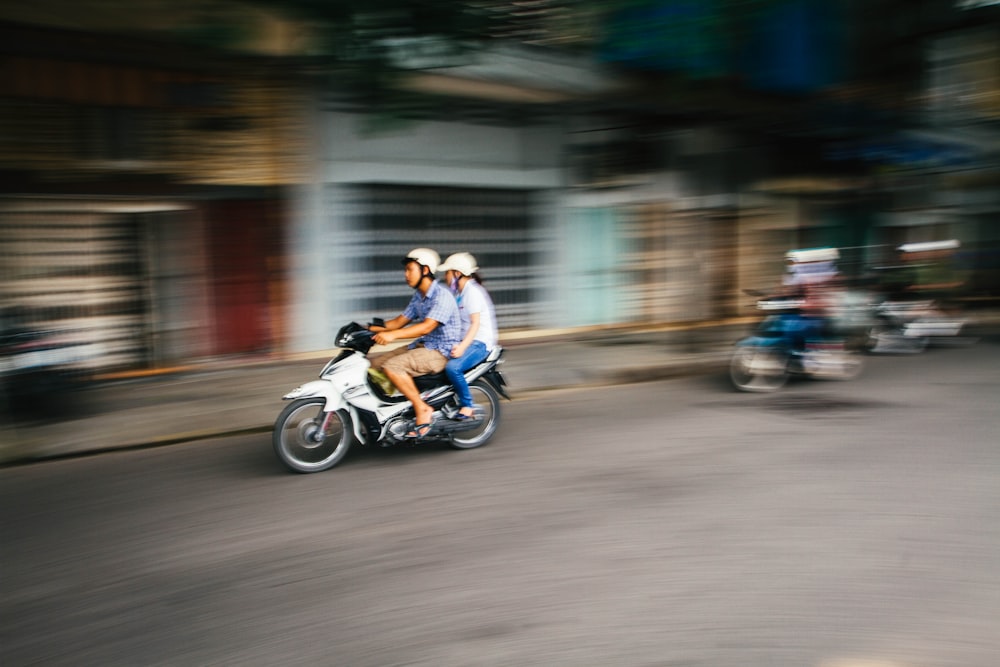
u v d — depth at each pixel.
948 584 3.49
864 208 15.79
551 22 7.75
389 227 10.22
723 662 2.88
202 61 8.29
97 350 8.39
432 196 10.56
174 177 8.48
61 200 8.01
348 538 4.12
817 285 8.16
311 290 9.55
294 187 9.25
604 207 12.09
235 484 5.09
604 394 7.95
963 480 4.95
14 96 7.55
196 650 3.02
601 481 5.00
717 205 13.30
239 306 9.14
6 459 5.62
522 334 11.47
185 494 4.89
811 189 14.65
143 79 8.20
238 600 3.43
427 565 3.76
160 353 8.77
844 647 2.97
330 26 6.59
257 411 7.05
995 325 14.08
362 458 5.66
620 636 3.07
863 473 5.11
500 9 7.05
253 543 4.08
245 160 8.85
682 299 13.16
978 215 18.66
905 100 15.36
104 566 3.82
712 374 9.11
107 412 6.96
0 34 7.33
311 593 3.49
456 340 5.64
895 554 3.81
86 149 7.99
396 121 8.22
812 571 3.63
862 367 9.59
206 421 6.71
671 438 6.06
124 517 4.50
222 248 8.98
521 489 4.88
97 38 7.73
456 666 2.88
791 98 12.77
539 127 11.19
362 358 5.45
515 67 10.04
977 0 14.46
